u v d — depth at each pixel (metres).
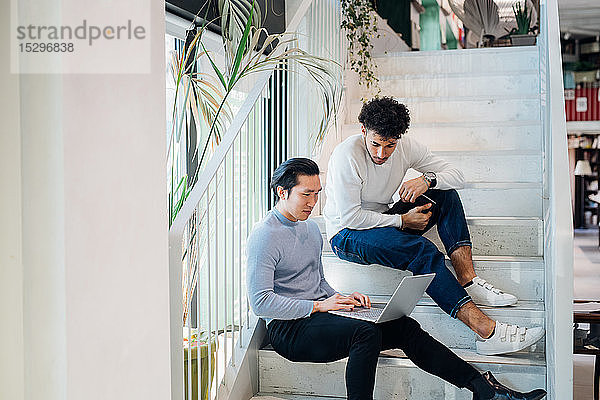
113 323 0.95
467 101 4.07
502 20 5.32
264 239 2.54
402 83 4.33
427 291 2.78
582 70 13.47
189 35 2.66
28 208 0.85
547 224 2.78
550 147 2.73
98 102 0.91
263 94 2.94
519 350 2.69
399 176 3.10
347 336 2.44
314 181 2.60
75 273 0.87
